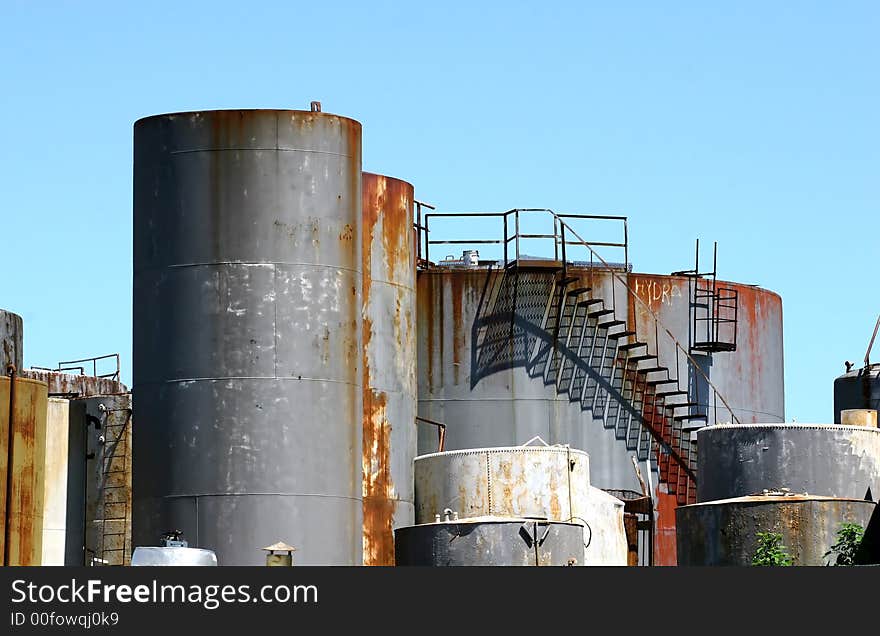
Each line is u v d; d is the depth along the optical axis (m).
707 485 115.19
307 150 113.69
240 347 111.81
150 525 112.06
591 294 133.88
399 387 126.44
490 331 132.88
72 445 129.62
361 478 114.56
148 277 113.75
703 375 135.62
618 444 132.75
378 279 126.44
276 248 112.50
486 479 117.12
